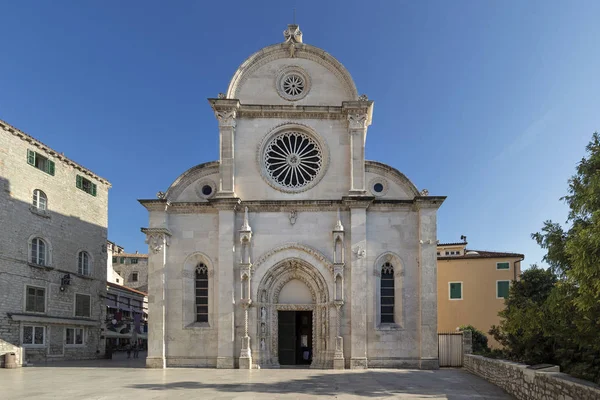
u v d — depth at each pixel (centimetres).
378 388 2238
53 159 4131
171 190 3447
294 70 3600
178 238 3384
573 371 1900
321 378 2634
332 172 3450
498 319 4369
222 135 3456
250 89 3572
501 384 2227
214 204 3341
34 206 3875
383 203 3366
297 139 3562
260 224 3378
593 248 1377
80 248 4466
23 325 3678
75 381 2491
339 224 3306
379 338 3231
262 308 3306
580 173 1642
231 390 2156
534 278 3197
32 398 1919
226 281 3259
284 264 3341
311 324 3469
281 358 3366
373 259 3319
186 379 2581
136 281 8519
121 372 2959
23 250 3725
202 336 3272
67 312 4212
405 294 3281
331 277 3288
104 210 4909
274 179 3497
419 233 3312
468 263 4553
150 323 3247
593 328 1616
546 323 1834
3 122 3525
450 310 4541
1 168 3528
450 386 2316
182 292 3319
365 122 3459
